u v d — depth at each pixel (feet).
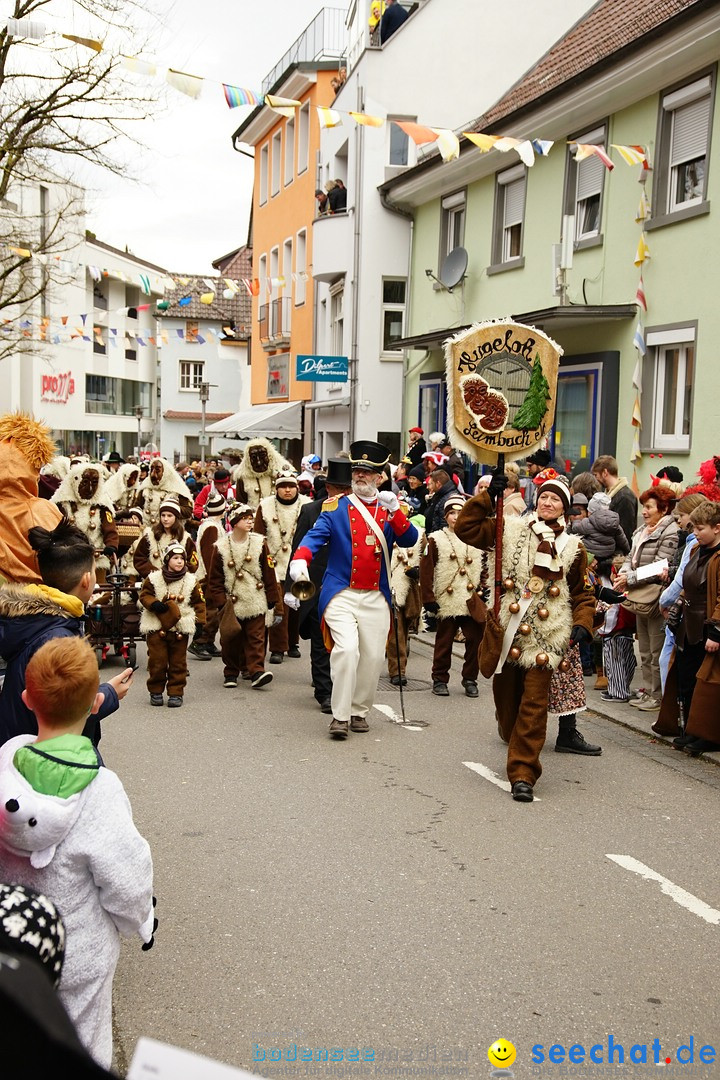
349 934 15.35
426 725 29.14
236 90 30.45
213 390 178.29
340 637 27.17
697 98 45.55
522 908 16.37
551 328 55.36
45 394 142.82
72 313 147.54
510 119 58.13
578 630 22.27
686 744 26.27
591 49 61.87
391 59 79.46
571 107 53.21
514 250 63.77
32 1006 4.58
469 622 33.22
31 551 19.42
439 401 75.41
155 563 35.32
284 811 21.07
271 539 39.47
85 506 42.70
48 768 9.32
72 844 9.39
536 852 18.88
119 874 9.52
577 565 22.72
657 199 47.98
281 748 26.27
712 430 44.06
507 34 77.56
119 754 25.61
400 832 19.85
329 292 97.25
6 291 76.54
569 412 55.11
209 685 35.37
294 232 107.86
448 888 17.13
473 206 68.54
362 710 28.17
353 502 27.96
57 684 9.74
